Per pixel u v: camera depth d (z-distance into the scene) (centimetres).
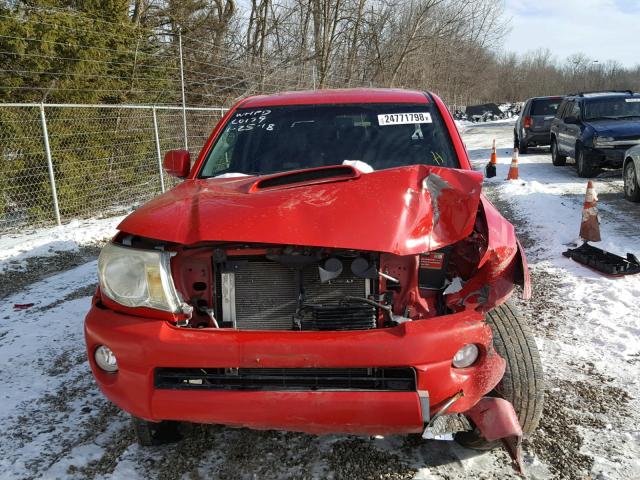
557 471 281
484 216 281
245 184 305
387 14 2739
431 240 259
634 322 466
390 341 234
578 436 309
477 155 1916
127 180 1162
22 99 1070
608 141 1252
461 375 246
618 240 730
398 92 432
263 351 234
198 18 1867
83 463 293
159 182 1234
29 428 328
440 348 237
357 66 2827
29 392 374
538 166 1568
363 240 249
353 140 385
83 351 443
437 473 280
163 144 1266
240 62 1925
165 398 240
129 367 244
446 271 282
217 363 236
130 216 283
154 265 249
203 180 345
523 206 970
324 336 237
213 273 268
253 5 2366
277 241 245
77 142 1056
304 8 2416
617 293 530
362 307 261
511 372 280
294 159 375
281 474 281
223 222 255
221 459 293
